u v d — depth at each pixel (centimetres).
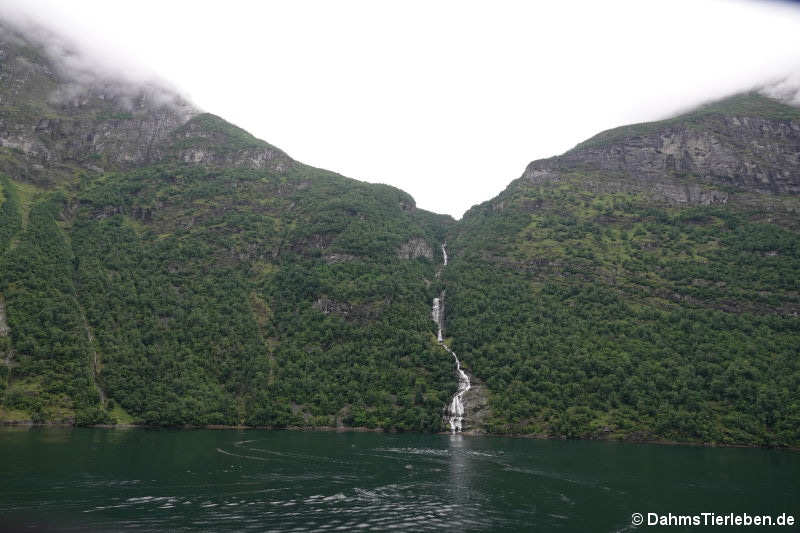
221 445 10838
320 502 6688
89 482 7175
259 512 6172
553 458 10281
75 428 12269
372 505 6631
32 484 6925
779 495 7519
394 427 14138
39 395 12794
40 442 10012
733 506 6931
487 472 8838
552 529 5897
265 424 14138
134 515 5891
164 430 13025
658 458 10450
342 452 10488
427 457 10131
